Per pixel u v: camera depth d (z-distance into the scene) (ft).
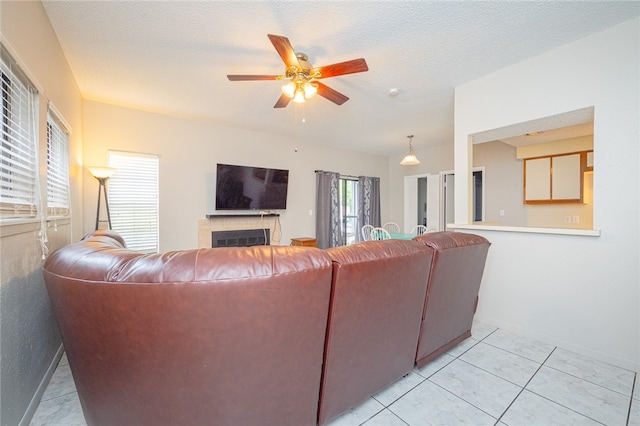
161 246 12.75
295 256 3.67
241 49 7.56
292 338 3.77
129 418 3.70
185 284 3.13
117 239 5.89
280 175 15.92
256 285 3.34
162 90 10.13
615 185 6.49
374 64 8.26
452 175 18.88
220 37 7.03
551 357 6.80
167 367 3.41
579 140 13.46
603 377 5.96
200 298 3.19
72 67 8.47
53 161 7.22
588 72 6.88
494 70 8.62
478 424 4.62
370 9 6.00
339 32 6.79
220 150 14.39
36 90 5.40
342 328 4.24
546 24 6.47
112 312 3.22
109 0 5.72
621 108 6.41
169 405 3.57
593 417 4.78
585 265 6.93
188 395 3.55
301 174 17.57
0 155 4.18
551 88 7.51
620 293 6.42
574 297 7.09
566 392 5.45
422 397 5.30
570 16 6.19
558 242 7.38
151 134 12.47
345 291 4.08
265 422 3.94
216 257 3.36
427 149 20.02
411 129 15.08
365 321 4.54
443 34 6.87
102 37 7.00
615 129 6.49
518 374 6.07
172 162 13.04
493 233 8.64
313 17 6.26
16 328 4.35
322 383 4.32
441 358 6.73
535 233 7.79
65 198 8.29
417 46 7.38
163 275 3.13
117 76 9.09
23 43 4.82
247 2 5.80
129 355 3.39
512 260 8.25
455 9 5.99
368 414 4.85
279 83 9.46
